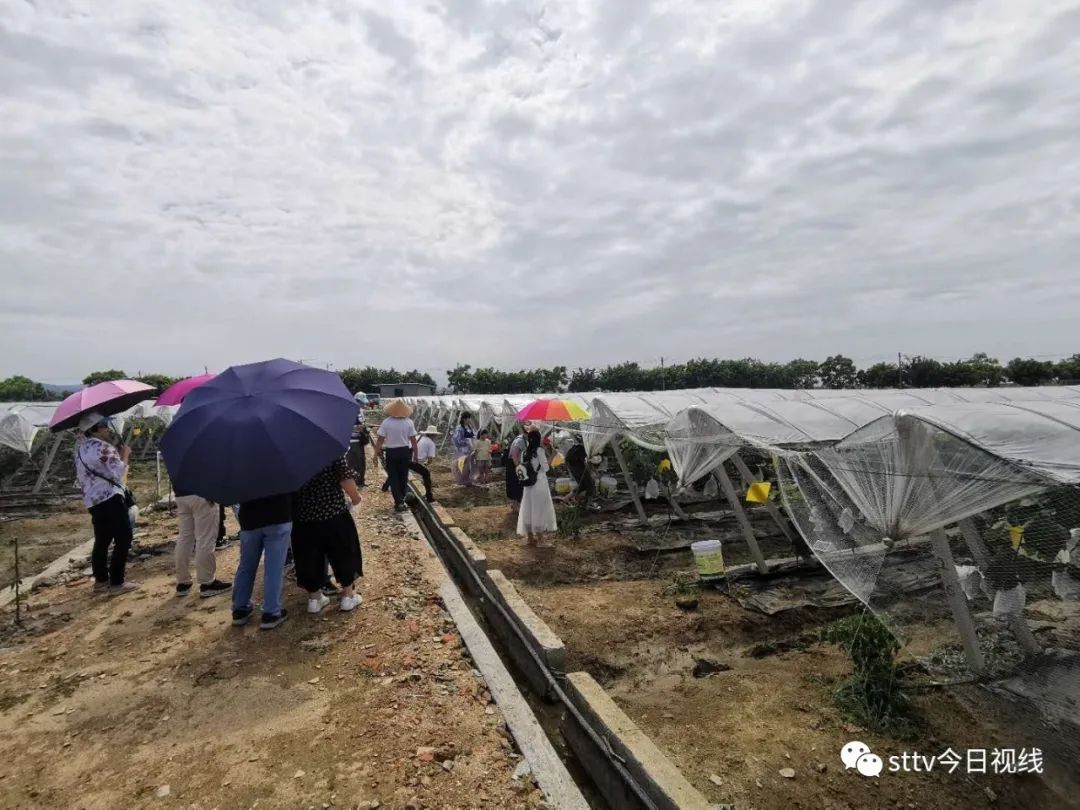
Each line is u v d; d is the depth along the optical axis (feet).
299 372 18.25
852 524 16.55
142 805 11.02
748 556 28.48
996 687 13.60
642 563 28.07
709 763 13.20
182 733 13.30
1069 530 12.82
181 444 15.84
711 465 24.81
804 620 20.56
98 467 21.53
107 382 22.47
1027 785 12.18
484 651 17.34
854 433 15.81
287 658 16.66
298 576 19.35
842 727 14.25
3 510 43.73
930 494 13.53
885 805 11.80
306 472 15.62
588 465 39.22
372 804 10.96
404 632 18.39
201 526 21.31
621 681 17.37
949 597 14.29
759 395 50.49
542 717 16.06
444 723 13.73
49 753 12.71
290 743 12.87
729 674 17.30
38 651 17.54
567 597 23.39
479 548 29.86
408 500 44.55
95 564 22.06
